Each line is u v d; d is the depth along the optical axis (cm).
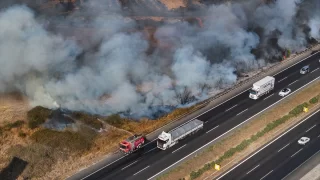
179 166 7669
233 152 8062
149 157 8056
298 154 8144
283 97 10362
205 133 8838
